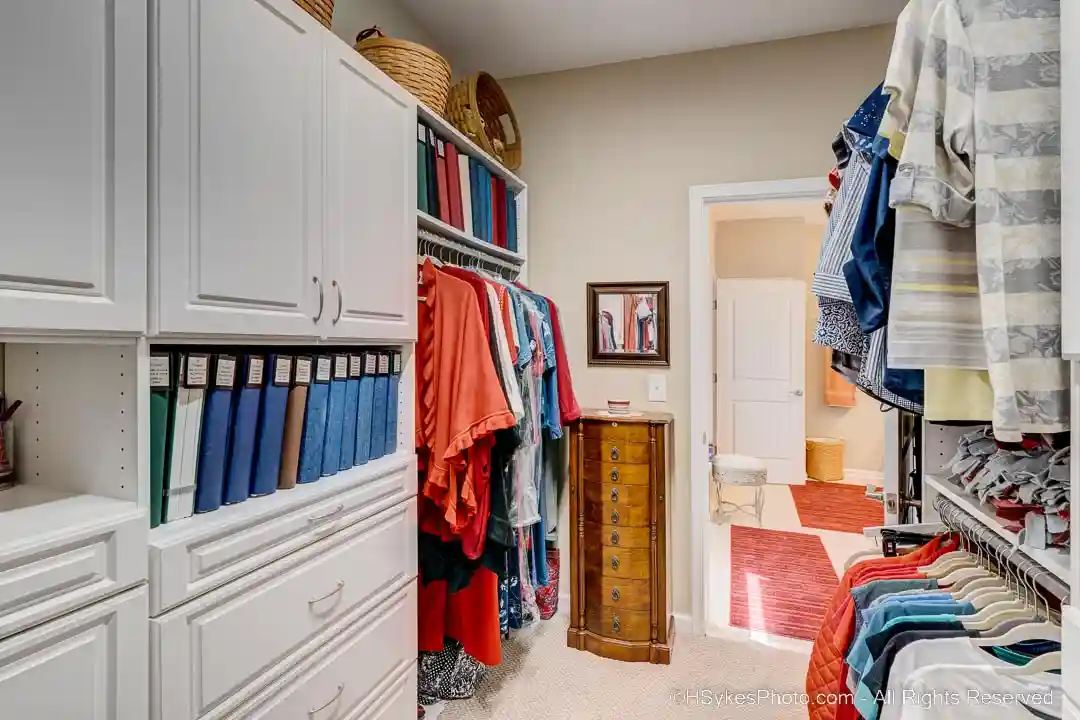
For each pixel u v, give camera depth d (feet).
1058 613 3.41
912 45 2.93
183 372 3.45
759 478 13.35
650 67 8.66
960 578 4.22
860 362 3.79
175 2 3.22
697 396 8.44
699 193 8.38
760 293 17.43
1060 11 2.53
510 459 6.04
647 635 7.58
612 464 7.72
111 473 3.18
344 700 4.52
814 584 10.08
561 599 9.03
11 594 2.49
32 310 2.55
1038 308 2.66
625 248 8.79
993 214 2.68
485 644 6.29
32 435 3.43
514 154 8.74
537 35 8.00
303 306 4.16
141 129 3.03
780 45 8.06
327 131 4.41
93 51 2.82
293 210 4.08
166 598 3.15
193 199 3.32
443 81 6.31
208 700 3.39
